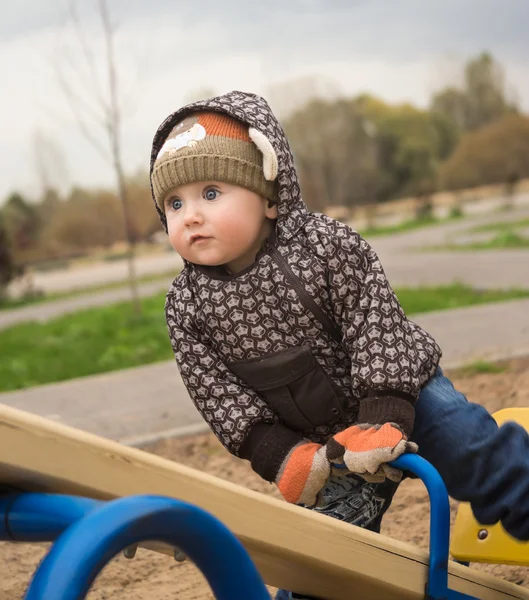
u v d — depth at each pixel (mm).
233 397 2162
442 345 6184
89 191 47156
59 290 22188
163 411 5113
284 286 2111
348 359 2184
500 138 51000
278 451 2094
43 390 6102
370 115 54969
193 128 2111
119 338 9852
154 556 3172
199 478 1437
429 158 53594
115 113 11406
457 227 26938
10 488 1345
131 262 11656
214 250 2096
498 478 2031
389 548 1775
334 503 2271
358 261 2113
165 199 2174
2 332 13180
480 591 2006
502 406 4445
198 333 2230
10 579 3047
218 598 1301
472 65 64312
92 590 2883
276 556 1558
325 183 51594
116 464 1340
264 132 2104
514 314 7211
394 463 1902
